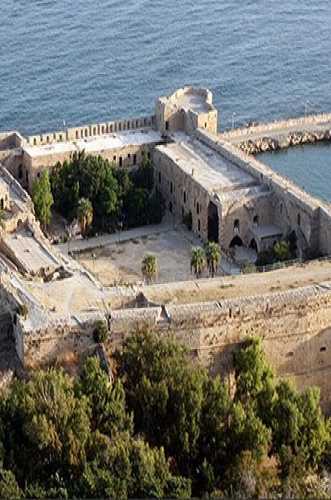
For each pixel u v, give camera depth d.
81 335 172.50
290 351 181.12
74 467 149.50
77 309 178.38
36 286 185.38
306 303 178.25
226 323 175.75
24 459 151.62
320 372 184.38
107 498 142.62
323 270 191.00
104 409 157.25
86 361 166.62
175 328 174.38
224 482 153.38
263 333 178.50
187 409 157.50
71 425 152.25
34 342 171.25
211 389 161.12
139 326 173.38
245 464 153.75
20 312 173.88
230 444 156.50
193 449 155.88
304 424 159.75
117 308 180.38
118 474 145.38
